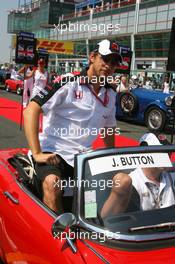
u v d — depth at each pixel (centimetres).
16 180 367
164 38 3659
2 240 361
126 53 1365
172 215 298
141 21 3878
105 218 283
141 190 308
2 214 359
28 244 307
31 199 332
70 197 354
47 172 343
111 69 365
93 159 298
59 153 371
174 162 327
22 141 1017
